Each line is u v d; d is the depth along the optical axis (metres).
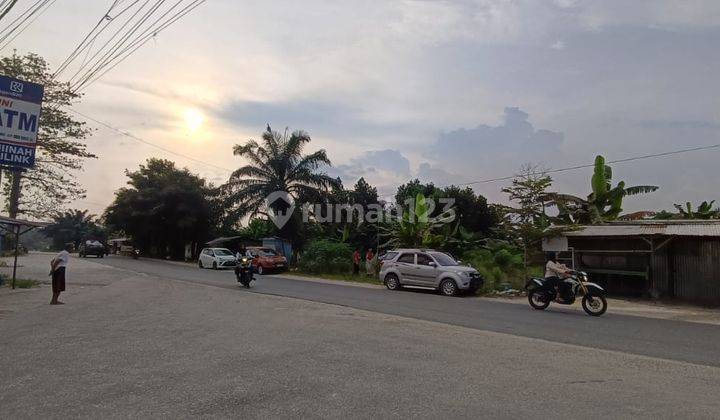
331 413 5.41
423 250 22.44
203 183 53.16
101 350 8.48
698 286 18.98
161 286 21.12
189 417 5.27
